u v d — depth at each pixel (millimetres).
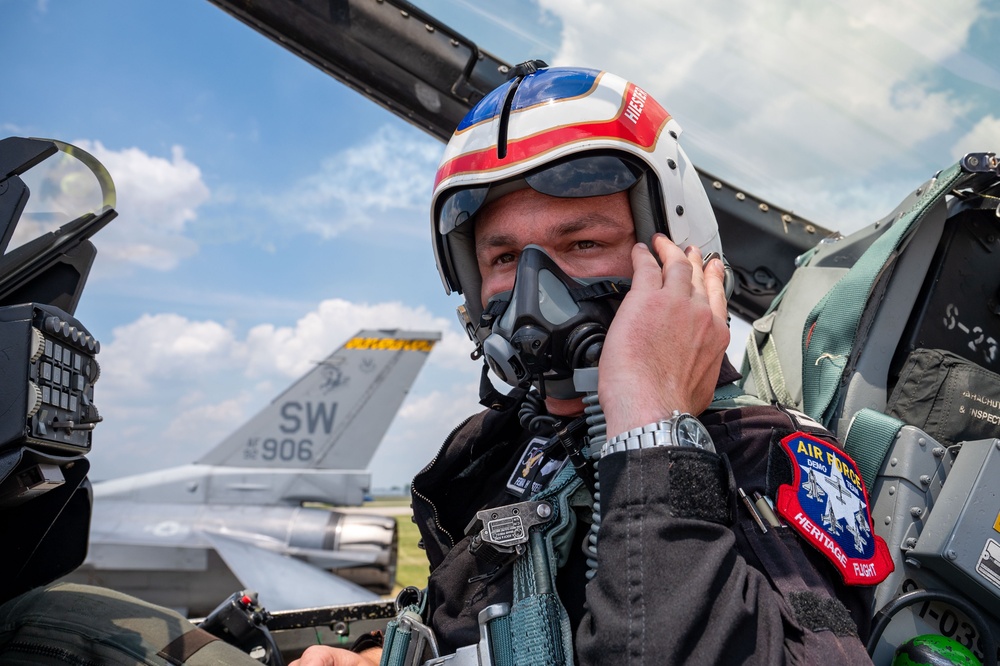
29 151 833
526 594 789
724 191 1522
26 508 911
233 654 866
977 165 1017
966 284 1146
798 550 757
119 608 880
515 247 932
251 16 1746
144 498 11445
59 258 870
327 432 12156
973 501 912
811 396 1102
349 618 1342
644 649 621
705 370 798
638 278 820
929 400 1050
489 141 928
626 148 891
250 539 10969
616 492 705
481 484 1127
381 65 1719
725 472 738
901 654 885
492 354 893
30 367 728
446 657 831
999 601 910
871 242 1213
